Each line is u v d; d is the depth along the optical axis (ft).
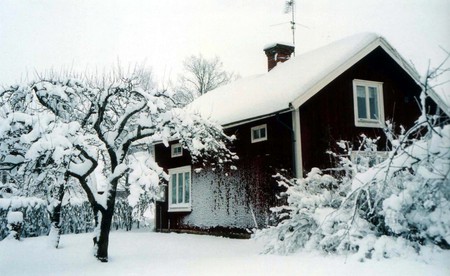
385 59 50.57
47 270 28.63
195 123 38.24
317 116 44.65
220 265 27.84
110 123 36.50
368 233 26.89
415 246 25.22
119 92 33.17
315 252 28.76
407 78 51.70
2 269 29.19
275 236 32.37
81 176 30.81
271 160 45.57
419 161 24.64
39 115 29.48
